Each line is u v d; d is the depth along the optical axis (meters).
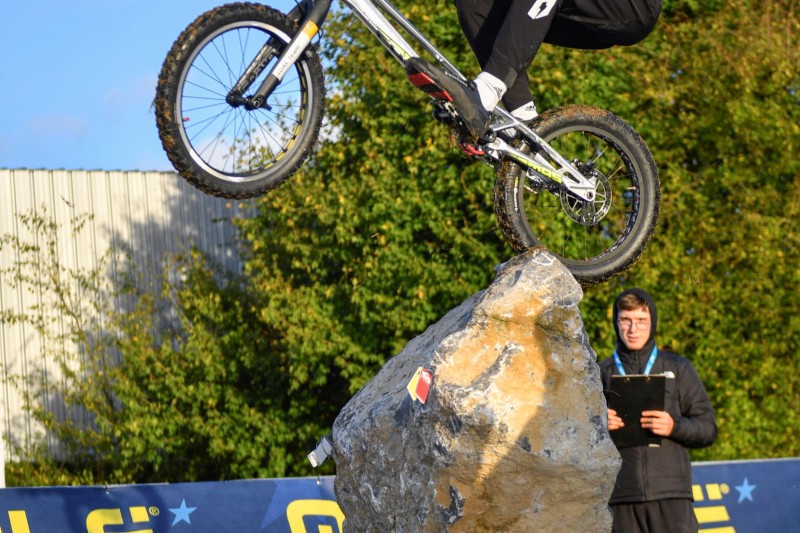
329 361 12.80
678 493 4.86
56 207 16.16
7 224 15.84
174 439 13.12
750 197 12.06
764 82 12.66
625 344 5.16
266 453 13.41
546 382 3.81
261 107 4.09
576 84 11.42
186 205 16.77
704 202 12.20
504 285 3.94
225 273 15.30
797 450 12.23
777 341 12.49
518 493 3.79
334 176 12.73
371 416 4.26
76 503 6.22
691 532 4.86
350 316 12.71
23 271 15.50
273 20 4.11
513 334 3.87
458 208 12.60
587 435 3.81
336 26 12.86
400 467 4.08
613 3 4.44
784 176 12.79
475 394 3.73
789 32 12.55
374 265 12.10
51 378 15.34
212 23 3.98
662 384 4.77
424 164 12.05
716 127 12.20
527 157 4.47
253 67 4.11
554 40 4.75
